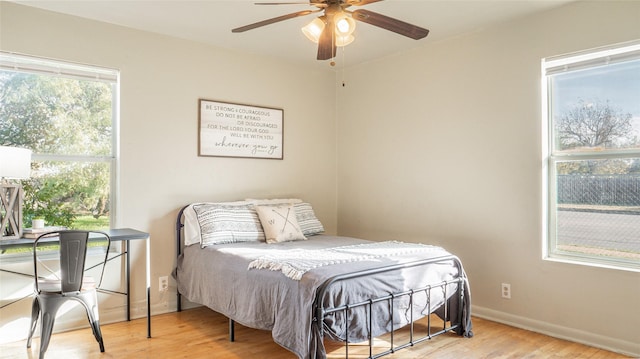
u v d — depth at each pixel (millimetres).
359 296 2307
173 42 3588
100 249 3285
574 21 2873
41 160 3088
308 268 2324
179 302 3545
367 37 3582
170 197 3564
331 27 2180
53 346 2762
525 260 3119
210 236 3273
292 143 4355
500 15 3104
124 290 3324
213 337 2930
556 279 2953
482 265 3379
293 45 3824
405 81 3967
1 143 2949
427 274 2686
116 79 3363
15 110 3000
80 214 3240
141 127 3424
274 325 2352
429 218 3762
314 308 2131
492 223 3316
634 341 2609
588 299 2801
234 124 3932
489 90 3338
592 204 2893
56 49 3066
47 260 3004
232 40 3689
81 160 3246
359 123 4438
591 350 2697
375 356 2420
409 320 2584
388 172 4133
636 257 2707
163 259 3521
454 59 3570
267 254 2775
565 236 3021
